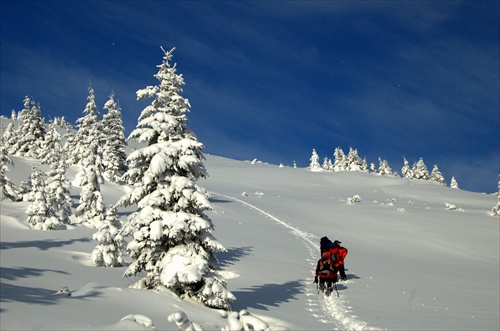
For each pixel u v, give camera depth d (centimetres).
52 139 6078
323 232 3712
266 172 10269
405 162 13250
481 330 1020
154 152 1017
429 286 1792
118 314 620
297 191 7962
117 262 1859
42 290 853
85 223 3141
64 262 1672
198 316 786
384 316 1134
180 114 1115
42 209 2880
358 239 3562
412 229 4028
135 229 982
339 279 1850
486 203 7200
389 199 7238
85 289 738
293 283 1625
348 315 1122
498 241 3678
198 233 993
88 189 3133
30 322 485
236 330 689
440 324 1070
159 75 1109
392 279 1930
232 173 9912
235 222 3734
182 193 1002
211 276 958
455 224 4294
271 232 3422
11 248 1905
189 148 1052
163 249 984
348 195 7675
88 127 5675
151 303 754
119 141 5559
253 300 1215
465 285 1905
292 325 917
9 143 7131
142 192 1034
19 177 5103
